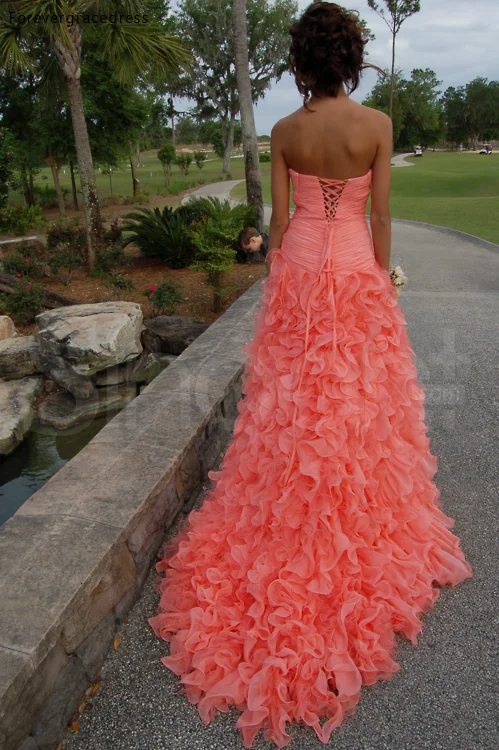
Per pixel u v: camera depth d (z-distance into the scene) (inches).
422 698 70.1
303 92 68.1
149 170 2330.2
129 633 81.4
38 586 67.9
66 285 321.7
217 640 74.6
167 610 83.0
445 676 72.9
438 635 79.2
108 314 212.1
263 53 1648.6
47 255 369.1
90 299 292.0
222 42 1606.8
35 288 279.4
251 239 214.4
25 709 59.5
